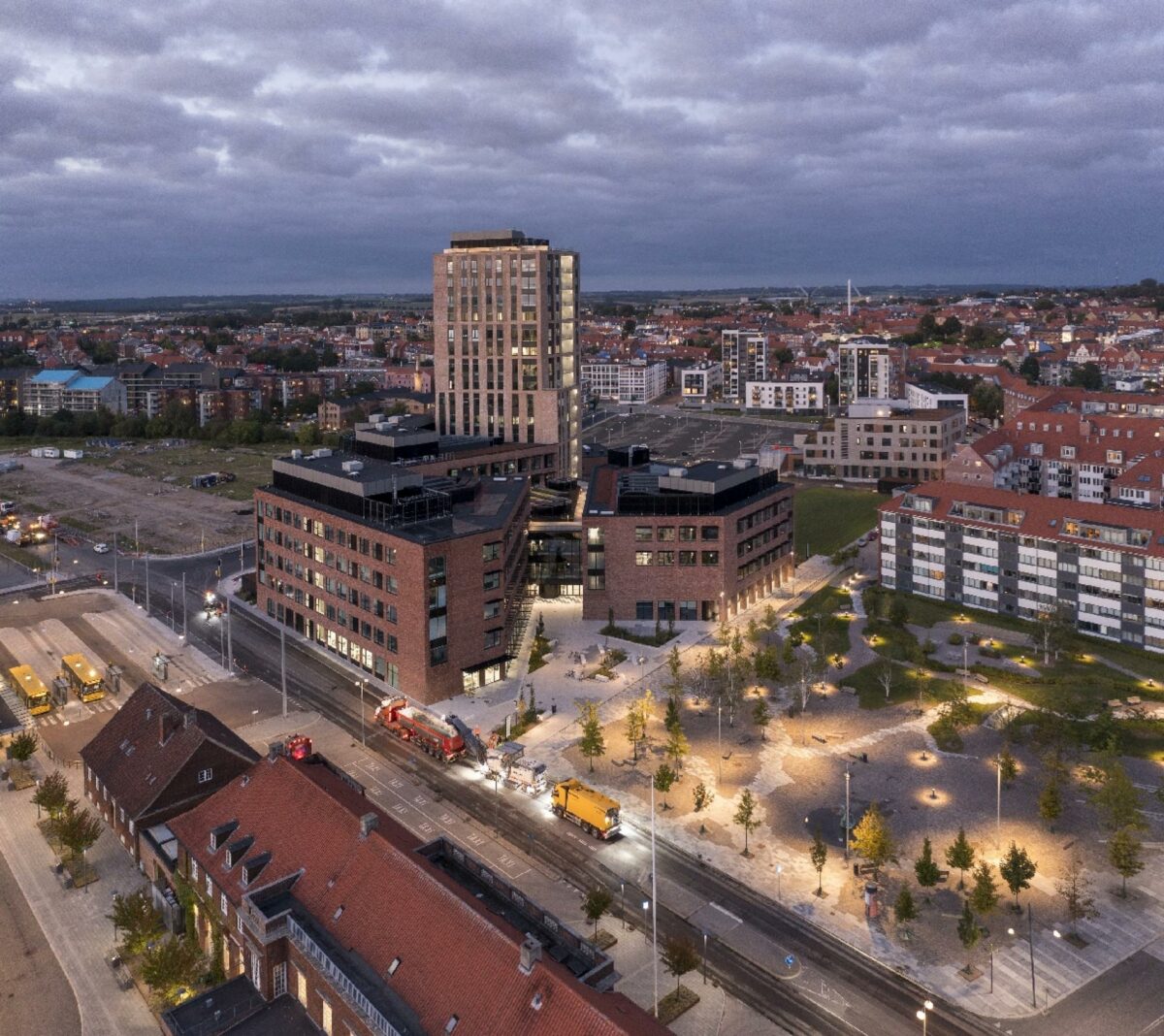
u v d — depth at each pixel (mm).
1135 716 121750
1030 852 94062
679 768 111750
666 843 97062
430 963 60375
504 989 56594
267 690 136375
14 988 76375
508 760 109625
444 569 130500
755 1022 72562
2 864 93562
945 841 96188
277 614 166250
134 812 91000
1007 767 104000
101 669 144250
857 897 88062
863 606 171250
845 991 76000
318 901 69000
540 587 178875
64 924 84312
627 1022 52938
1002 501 165125
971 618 162375
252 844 76625
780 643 151875
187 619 167500
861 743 117750
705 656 146750
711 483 161375
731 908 86625
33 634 159625
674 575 163375
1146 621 145750
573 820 100438
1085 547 151375
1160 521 146250
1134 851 85562
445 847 74688
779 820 100875
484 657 137375
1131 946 80875
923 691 131750
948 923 84250
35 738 119125
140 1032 71688
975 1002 74688
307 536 153875
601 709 128875
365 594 140875
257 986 69438
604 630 159875
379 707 127062
